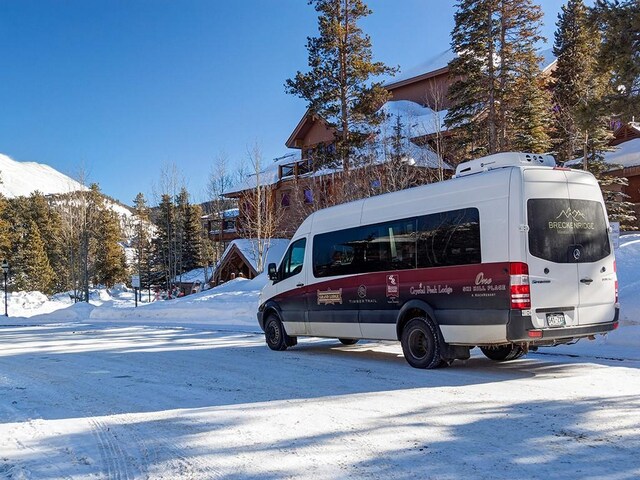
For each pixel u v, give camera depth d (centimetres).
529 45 2561
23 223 7200
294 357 1048
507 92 2480
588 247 780
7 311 3578
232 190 4078
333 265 1030
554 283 743
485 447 474
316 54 2741
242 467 448
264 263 2984
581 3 3244
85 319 2723
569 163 2670
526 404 612
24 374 959
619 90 1412
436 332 832
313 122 3716
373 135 2686
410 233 884
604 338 998
